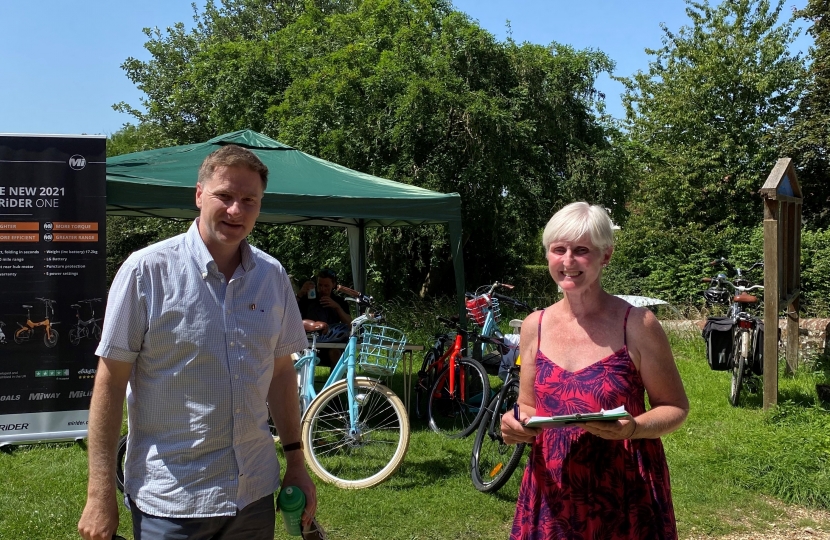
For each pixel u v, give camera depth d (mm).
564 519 2131
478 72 14797
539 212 14938
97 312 5406
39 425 5301
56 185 5312
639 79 21797
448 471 4898
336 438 4812
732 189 18875
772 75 19250
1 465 4941
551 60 15023
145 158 6766
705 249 17156
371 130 13711
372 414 4992
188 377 1975
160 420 1984
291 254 14203
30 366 5281
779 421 5992
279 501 2156
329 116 13773
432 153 13961
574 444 2160
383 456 5000
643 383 2168
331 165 7625
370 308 4871
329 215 6145
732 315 7199
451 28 15016
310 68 15016
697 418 6430
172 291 1980
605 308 2223
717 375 8242
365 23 15539
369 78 13641
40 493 4375
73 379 5367
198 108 20016
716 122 19812
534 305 15156
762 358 6836
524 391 2367
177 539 1942
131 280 1959
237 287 2066
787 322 8383
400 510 4219
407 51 14227
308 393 5121
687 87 19812
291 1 25031
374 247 14445
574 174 14984
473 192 14227
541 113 15016
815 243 14531
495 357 6465
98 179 5383
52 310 5312
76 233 5348
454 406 6086
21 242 5254
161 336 1964
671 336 10242
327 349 6312
